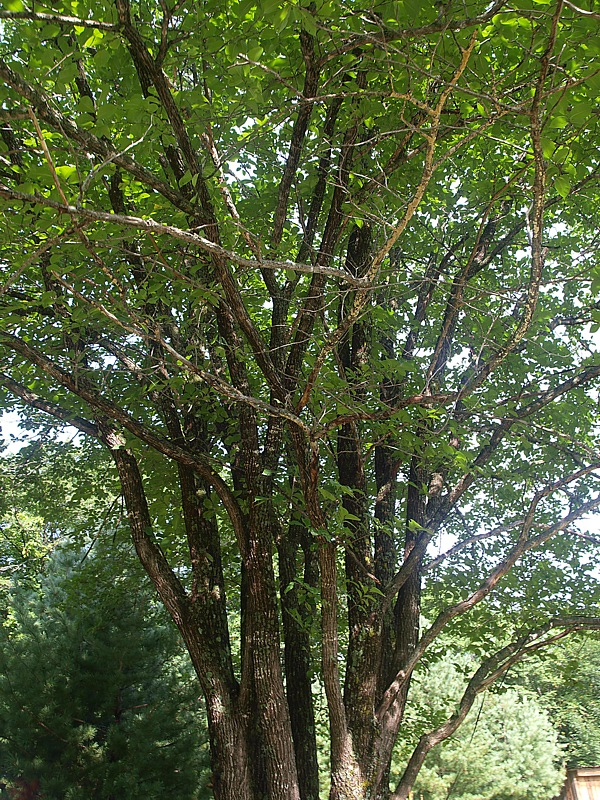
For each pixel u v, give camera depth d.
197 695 9.37
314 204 5.88
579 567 8.15
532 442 6.80
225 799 5.51
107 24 3.82
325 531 4.83
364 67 4.94
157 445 6.10
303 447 5.01
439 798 14.28
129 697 9.16
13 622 10.22
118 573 9.77
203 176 4.62
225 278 4.81
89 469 10.59
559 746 16.94
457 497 6.75
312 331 6.15
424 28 3.71
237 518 6.04
